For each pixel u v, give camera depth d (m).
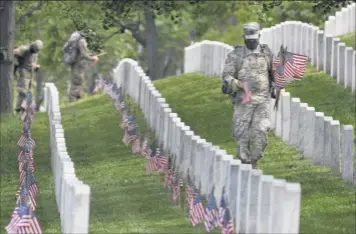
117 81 77.56
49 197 45.75
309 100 62.16
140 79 67.31
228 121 61.50
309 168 47.47
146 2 68.62
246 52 43.88
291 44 74.31
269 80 44.12
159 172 48.41
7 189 49.50
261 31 76.19
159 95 59.06
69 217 35.00
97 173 50.66
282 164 48.66
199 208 36.12
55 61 104.06
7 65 75.75
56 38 101.81
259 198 33.66
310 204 40.53
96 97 75.31
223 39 117.25
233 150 53.69
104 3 67.50
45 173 52.12
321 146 47.94
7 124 68.50
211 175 40.62
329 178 45.25
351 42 75.12
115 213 40.94
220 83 72.25
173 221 38.62
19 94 76.44
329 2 63.22
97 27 107.00
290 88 65.31
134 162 52.62
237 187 36.28
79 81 84.44
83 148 58.34
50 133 59.91
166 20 123.44
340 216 38.59
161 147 51.41
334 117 57.97
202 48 77.94
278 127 55.16
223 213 33.25
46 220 40.78
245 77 43.59
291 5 100.44
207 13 107.69
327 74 67.56
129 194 44.62
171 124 50.38
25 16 88.25
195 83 73.75
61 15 97.44
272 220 32.38
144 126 61.50
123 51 121.62
